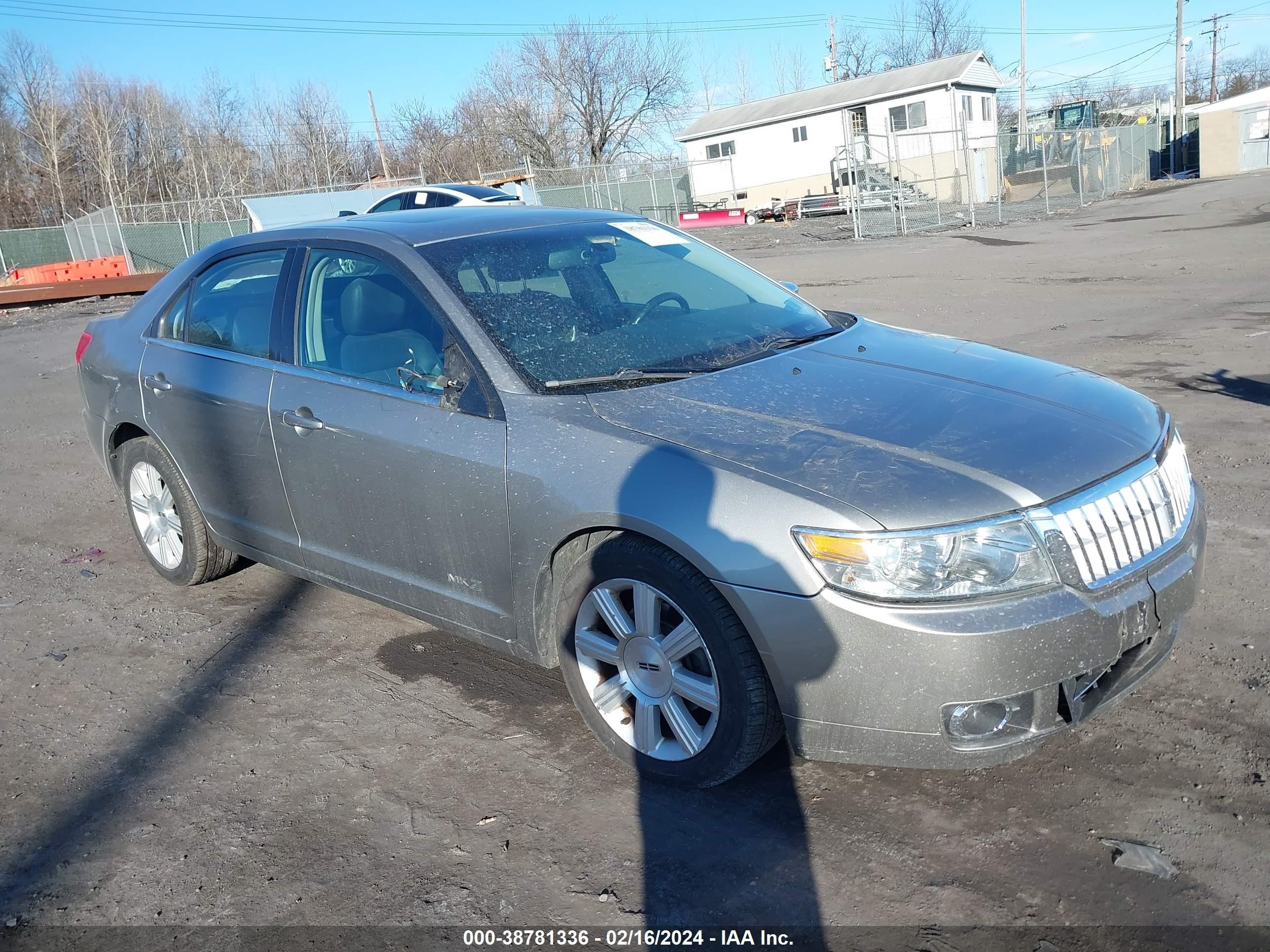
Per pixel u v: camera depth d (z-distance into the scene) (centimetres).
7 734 368
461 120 5828
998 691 258
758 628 272
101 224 3200
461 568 345
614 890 268
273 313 410
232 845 298
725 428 301
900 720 263
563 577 323
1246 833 270
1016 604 259
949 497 264
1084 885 257
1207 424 641
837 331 404
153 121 5422
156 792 328
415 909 266
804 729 275
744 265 462
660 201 4138
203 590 496
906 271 1639
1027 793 295
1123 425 312
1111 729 322
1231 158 4381
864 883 264
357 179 5991
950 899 256
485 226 405
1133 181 4238
